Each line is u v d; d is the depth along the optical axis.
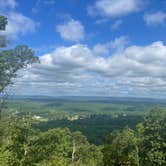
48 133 36.06
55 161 35.38
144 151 37.81
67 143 48.97
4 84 27.97
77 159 51.75
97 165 49.22
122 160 38.69
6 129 30.39
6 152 29.97
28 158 30.56
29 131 31.12
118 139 39.47
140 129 38.59
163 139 37.03
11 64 27.66
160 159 36.66
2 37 27.03
